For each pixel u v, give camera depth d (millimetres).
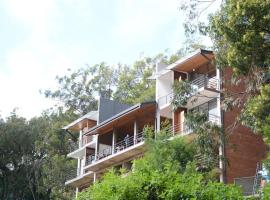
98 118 51375
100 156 48375
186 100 26875
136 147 42594
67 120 69688
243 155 34844
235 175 34156
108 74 74250
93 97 72750
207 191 8281
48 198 57688
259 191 8648
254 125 23141
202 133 25688
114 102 53000
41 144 62375
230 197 8156
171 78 42844
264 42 20594
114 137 47031
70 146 63656
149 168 9422
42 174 58875
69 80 72938
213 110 37125
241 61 21438
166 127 36062
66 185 55219
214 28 22609
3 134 60938
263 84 22641
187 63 40000
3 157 60625
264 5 19969
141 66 72750
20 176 60500
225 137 26125
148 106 42781
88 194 9625
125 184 8891
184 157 28547
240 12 20344
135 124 44594
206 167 25750
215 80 37156
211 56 37875
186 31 24609
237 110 35844
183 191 8422
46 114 69750
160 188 8758
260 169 34156
